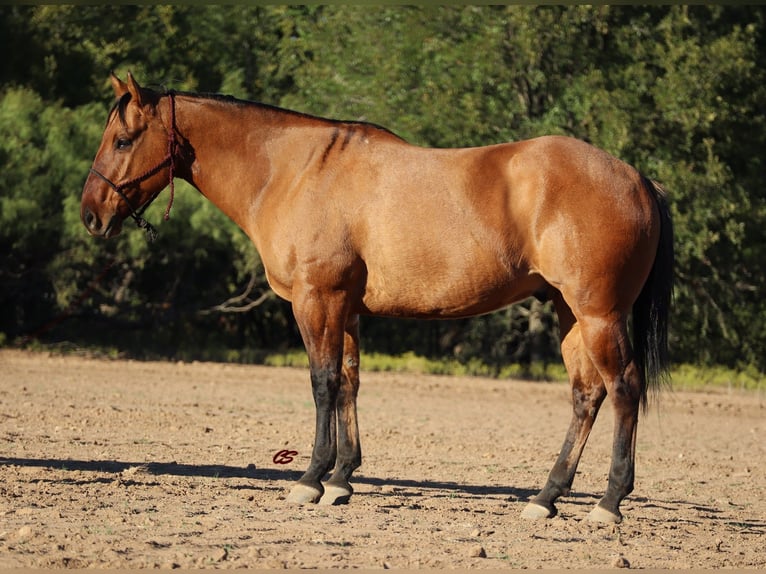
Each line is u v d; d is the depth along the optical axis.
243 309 30.28
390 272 8.54
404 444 14.02
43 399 17.27
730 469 13.17
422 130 28.45
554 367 30.09
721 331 32.06
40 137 26.47
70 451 11.67
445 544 7.45
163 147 9.20
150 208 25.80
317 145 8.90
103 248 27.47
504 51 28.81
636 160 27.78
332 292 8.67
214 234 25.86
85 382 20.88
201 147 9.20
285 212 8.82
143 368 25.00
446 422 17.22
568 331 8.75
